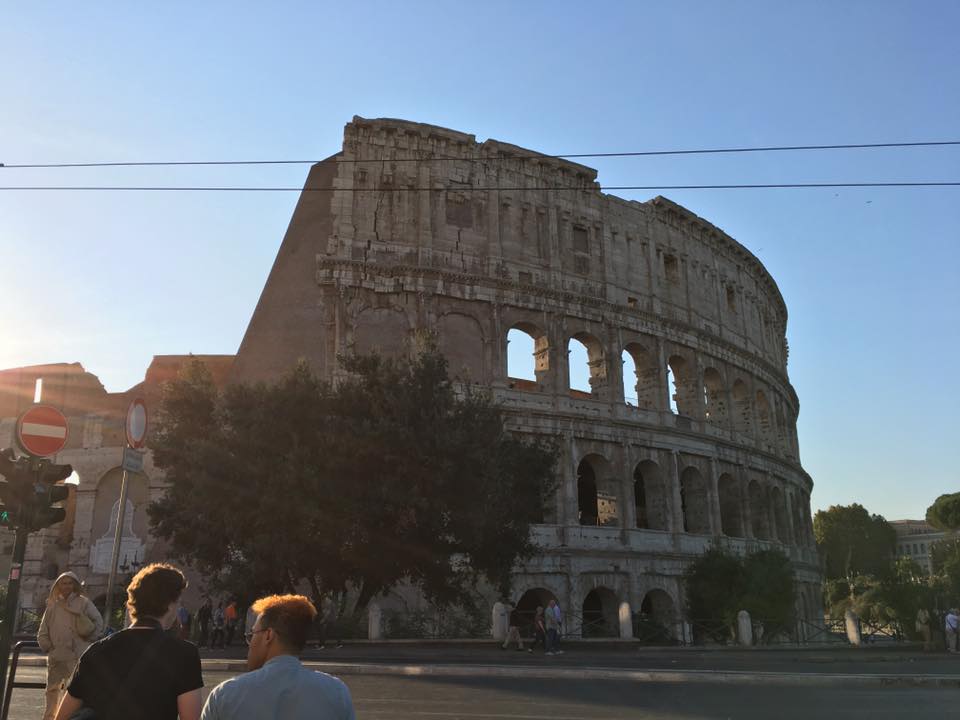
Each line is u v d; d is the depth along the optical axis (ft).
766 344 315.78
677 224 270.26
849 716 65.67
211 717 20.59
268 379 200.54
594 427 221.66
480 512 147.33
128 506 226.79
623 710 68.39
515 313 222.89
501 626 147.84
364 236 210.79
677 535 229.86
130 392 240.32
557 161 238.07
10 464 54.95
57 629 50.83
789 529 291.79
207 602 183.73
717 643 195.93
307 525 144.05
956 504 574.15
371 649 139.85
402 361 161.89
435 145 223.30
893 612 232.12
